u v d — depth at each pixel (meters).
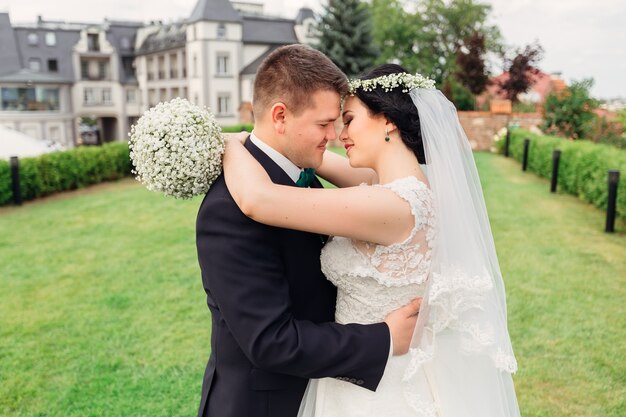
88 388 3.56
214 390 1.74
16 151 11.71
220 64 43.06
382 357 1.58
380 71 1.80
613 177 7.11
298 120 1.61
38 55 47.78
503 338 1.84
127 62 53.62
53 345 4.20
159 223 8.36
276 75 1.61
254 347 1.50
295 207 1.52
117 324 4.55
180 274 5.84
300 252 1.66
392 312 1.68
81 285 5.55
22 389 3.55
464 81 26.97
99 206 9.95
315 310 1.73
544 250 6.38
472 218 1.78
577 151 9.54
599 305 4.72
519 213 8.44
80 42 49.12
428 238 1.66
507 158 16.44
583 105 14.86
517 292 5.03
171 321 4.60
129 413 3.27
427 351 1.67
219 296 1.54
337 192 1.57
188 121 1.62
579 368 3.67
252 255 1.54
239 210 1.55
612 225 7.21
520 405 3.25
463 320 1.75
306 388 1.77
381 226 1.58
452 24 39.66
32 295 5.29
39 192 10.94
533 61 25.33
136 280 5.67
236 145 1.70
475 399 1.79
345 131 1.81
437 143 1.73
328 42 25.73
